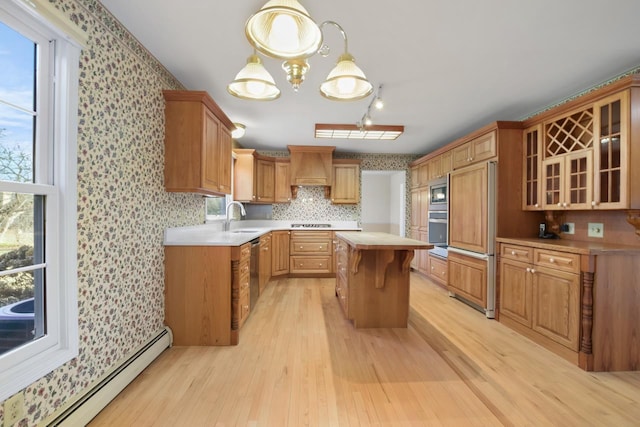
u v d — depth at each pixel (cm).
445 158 408
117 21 177
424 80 254
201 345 241
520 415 159
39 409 128
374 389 181
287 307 336
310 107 319
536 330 248
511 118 353
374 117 352
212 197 380
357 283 278
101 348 167
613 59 220
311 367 206
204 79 255
